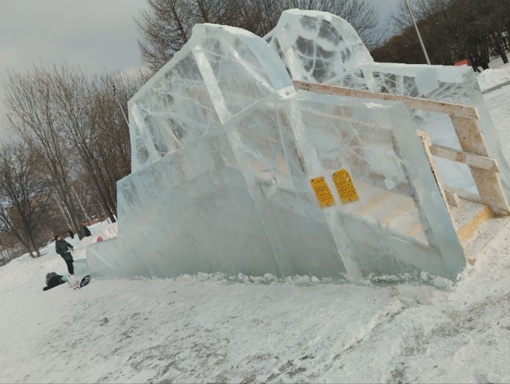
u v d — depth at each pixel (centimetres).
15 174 2986
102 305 814
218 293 582
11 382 553
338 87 439
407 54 4647
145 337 528
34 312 1024
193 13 2486
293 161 430
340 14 2886
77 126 2978
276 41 589
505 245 376
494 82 2341
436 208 342
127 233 866
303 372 312
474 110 402
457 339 281
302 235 455
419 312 328
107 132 3161
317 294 436
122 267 974
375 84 569
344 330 344
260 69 440
